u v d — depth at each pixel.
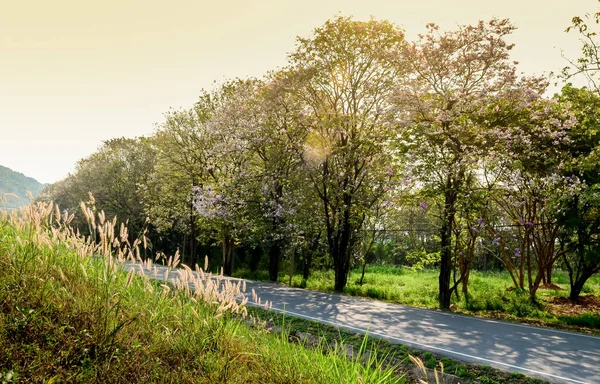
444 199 17.05
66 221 4.85
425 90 16.69
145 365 3.65
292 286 22.48
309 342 8.52
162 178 34.88
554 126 16.06
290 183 23.83
